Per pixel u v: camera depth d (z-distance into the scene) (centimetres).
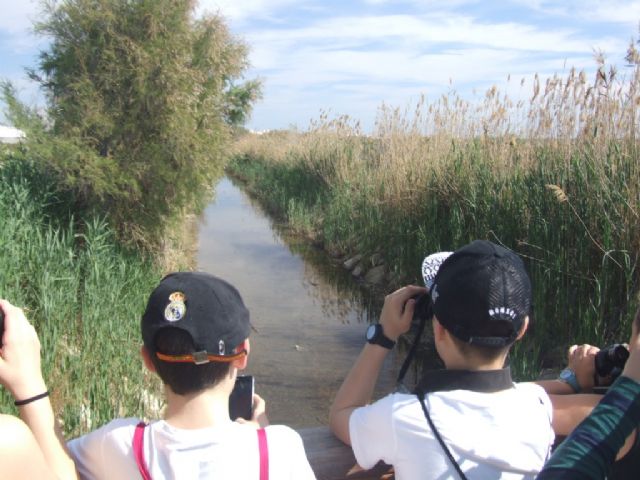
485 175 756
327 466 179
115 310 593
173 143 843
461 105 973
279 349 712
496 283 154
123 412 476
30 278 574
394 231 978
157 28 825
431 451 155
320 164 1587
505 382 162
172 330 143
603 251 535
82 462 152
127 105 833
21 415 147
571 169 598
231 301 151
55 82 867
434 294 164
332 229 1294
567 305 586
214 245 1399
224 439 143
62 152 780
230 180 3319
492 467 153
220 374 147
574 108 649
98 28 819
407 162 999
